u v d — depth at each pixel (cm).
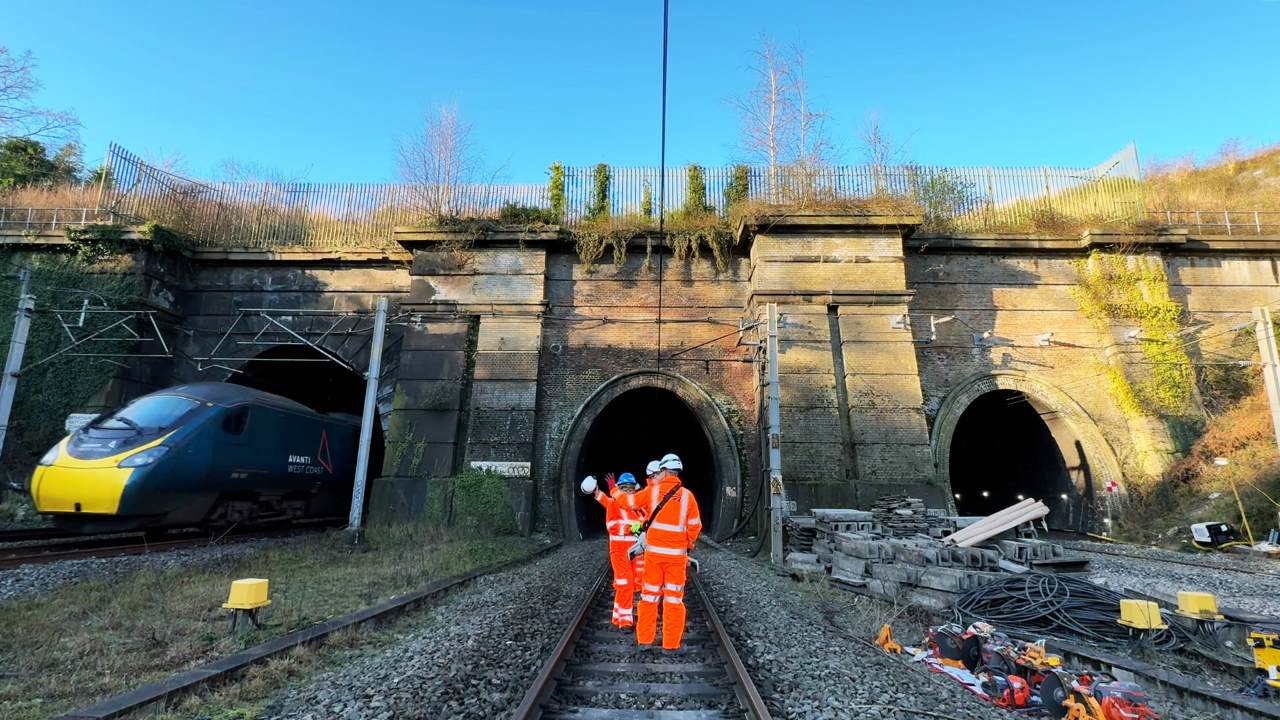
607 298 1983
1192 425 1855
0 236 1966
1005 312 1978
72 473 1283
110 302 1934
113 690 495
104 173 2098
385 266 2125
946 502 1762
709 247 2011
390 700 465
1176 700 530
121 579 949
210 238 2184
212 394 1512
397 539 1535
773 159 2130
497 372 1873
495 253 1964
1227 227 2078
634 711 448
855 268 1848
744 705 457
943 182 2152
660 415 2855
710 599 854
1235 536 1508
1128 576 1127
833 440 1711
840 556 1084
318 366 2472
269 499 1678
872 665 581
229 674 501
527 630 677
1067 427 1930
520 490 1778
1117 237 1970
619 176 2166
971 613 749
